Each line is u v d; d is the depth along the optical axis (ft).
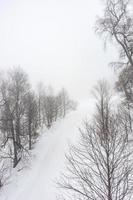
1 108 64.03
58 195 35.45
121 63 54.44
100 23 54.19
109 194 17.33
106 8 53.01
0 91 63.67
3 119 61.00
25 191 45.34
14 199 43.65
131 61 50.37
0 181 51.42
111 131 20.36
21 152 63.21
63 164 49.44
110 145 20.15
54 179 43.68
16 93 67.97
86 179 20.07
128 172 18.80
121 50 54.03
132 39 51.24
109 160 19.80
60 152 60.13
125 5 51.47
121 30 51.72
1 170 58.39
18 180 52.37
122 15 51.65
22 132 76.64
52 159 57.77
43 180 46.73
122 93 68.08
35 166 57.93
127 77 53.57
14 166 60.13
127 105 51.42
